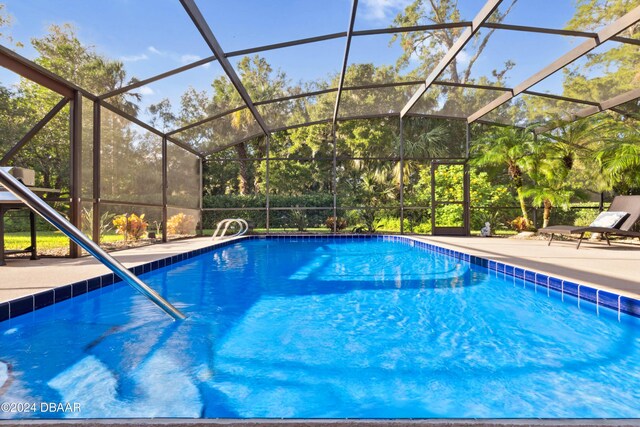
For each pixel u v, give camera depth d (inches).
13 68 193.9
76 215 231.0
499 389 67.3
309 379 71.2
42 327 105.9
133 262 195.9
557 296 143.8
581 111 374.6
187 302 135.0
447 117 434.9
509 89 346.3
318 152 466.3
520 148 375.9
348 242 398.0
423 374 73.8
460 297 143.7
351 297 142.4
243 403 61.6
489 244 305.7
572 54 269.0
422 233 448.1
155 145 352.2
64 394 64.6
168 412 58.7
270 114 397.7
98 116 259.9
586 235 386.6
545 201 384.5
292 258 263.9
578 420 46.8
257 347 88.8
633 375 73.8
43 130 260.8
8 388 66.9
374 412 58.7
